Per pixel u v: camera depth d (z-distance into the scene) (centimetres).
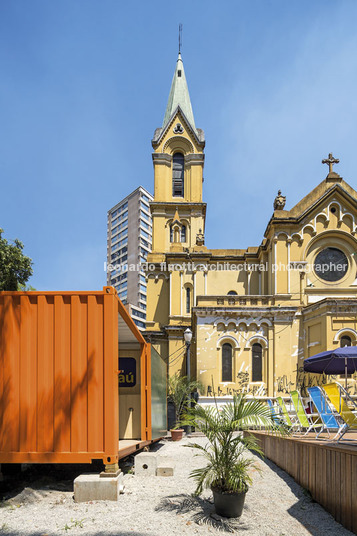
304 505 779
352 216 2559
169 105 3956
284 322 2275
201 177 3606
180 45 4209
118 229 11819
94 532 600
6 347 793
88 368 778
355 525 639
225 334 2259
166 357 3125
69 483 864
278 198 2589
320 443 827
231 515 674
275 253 2512
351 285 2502
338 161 2638
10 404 778
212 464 721
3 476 914
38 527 619
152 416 1227
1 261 2306
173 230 3331
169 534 603
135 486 825
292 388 2211
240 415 738
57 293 799
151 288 3244
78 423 767
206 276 3123
